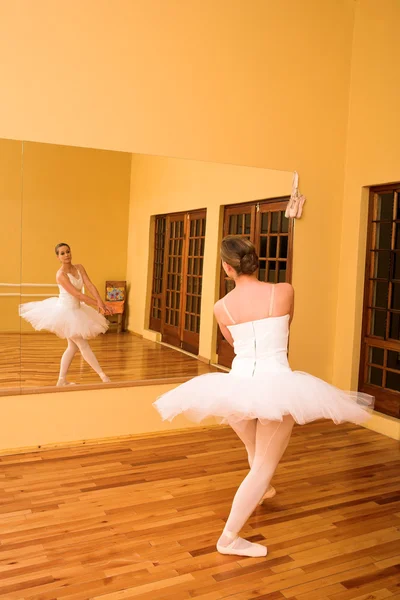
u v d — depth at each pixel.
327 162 4.21
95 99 3.32
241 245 2.31
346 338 4.30
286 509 2.67
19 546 2.23
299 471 3.17
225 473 3.07
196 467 3.15
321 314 4.32
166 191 3.61
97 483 2.88
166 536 2.36
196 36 3.57
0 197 3.17
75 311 3.41
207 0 3.59
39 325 3.32
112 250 3.49
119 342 3.56
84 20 3.24
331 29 4.12
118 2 3.31
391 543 2.37
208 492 2.82
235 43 3.72
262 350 2.26
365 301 4.25
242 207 3.89
